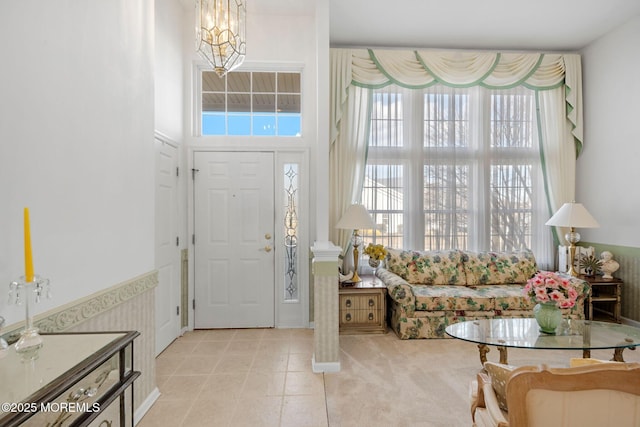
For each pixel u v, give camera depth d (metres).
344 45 4.06
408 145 4.05
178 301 3.31
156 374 2.54
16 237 1.19
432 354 2.89
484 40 3.96
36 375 0.91
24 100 1.23
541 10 3.38
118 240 1.83
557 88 4.07
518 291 3.44
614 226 3.75
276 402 2.16
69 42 1.46
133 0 2.00
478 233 4.08
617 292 3.55
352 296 3.35
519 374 0.93
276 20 3.55
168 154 3.09
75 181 1.49
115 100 1.81
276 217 3.58
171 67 3.13
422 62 3.92
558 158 4.08
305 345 3.10
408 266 3.74
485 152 4.07
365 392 2.28
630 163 3.57
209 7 2.19
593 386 0.90
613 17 3.50
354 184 3.94
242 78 3.65
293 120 3.67
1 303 1.13
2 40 1.14
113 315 1.78
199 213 3.52
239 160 3.56
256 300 3.58
